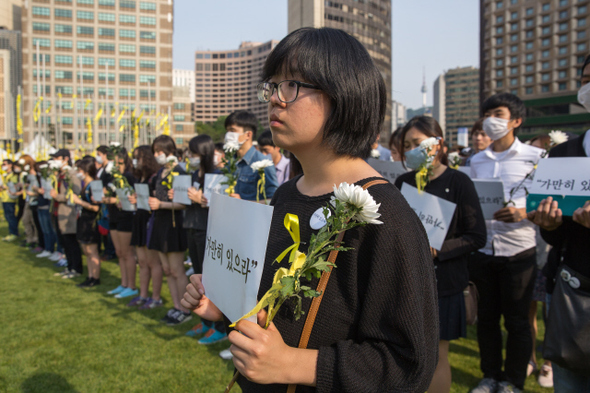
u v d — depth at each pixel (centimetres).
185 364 358
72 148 5562
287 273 93
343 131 108
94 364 357
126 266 563
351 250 101
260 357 90
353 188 89
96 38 7319
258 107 16000
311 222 110
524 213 280
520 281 287
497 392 296
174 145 468
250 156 389
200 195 378
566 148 223
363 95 107
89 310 495
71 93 7175
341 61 105
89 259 602
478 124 464
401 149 285
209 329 414
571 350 181
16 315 476
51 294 559
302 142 110
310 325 101
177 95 9100
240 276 102
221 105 16850
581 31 6794
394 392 90
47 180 753
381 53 10112
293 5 10012
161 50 7669
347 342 98
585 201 189
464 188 253
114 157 574
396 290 95
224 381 330
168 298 542
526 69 7438
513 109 315
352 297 100
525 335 287
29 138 6769
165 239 436
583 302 181
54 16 7106
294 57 107
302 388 103
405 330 92
